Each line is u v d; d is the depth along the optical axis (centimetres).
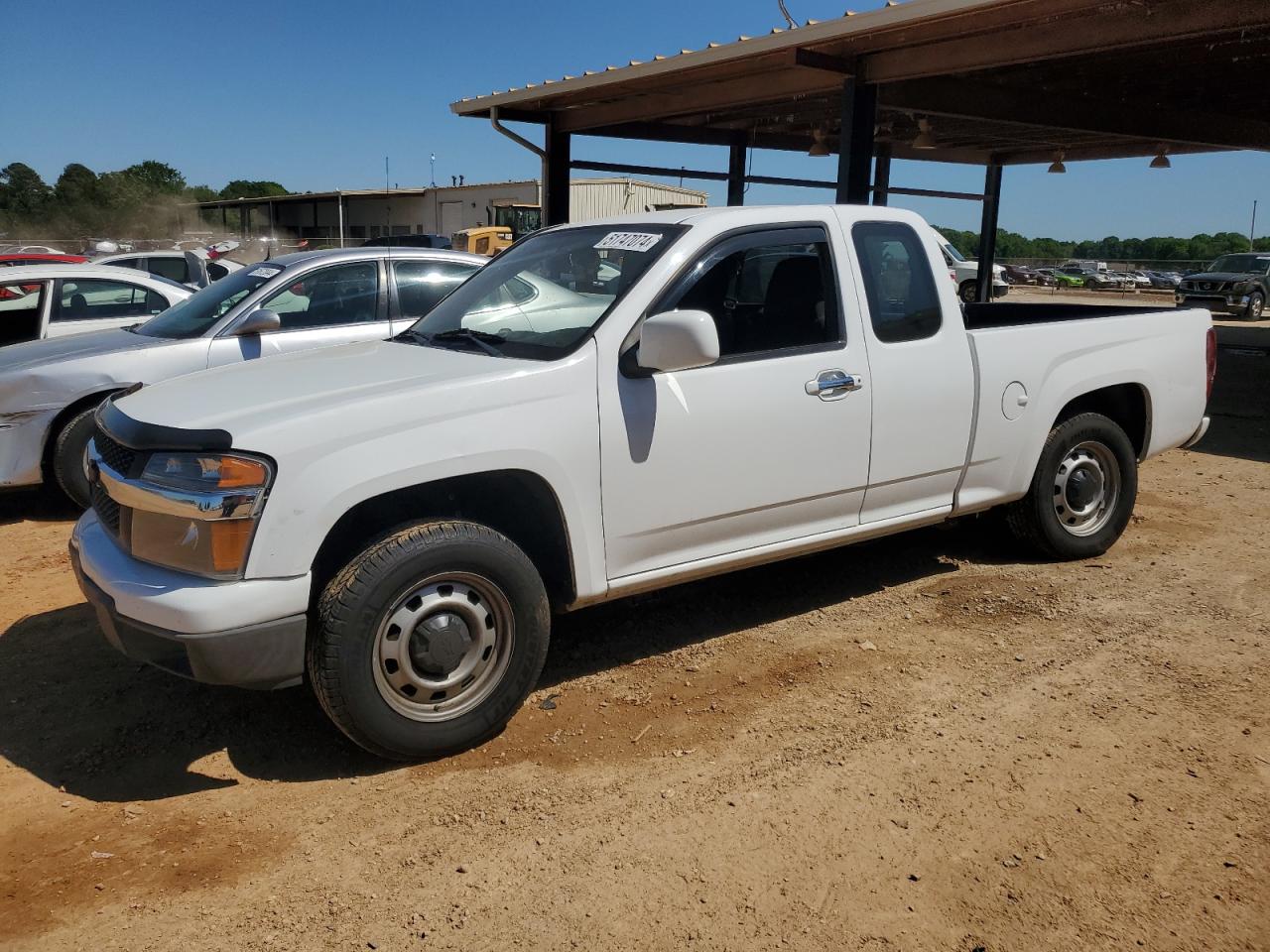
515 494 370
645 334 353
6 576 552
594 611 483
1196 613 470
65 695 401
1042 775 331
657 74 1025
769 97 1049
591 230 445
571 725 371
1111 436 534
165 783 335
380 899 273
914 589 507
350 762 347
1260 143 1505
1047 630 452
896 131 1453
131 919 266
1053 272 5150
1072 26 789
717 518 395
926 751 347
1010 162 1772
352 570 319
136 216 7338
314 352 432
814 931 259
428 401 332
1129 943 253
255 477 304
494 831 304
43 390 638
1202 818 306
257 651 307
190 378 390
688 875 282
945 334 456
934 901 270
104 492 350
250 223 5469
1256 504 673
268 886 280
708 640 448
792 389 404
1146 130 1320
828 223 429
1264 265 2552
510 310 419
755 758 345
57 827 309
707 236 395
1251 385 1274
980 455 477
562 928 261
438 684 337
